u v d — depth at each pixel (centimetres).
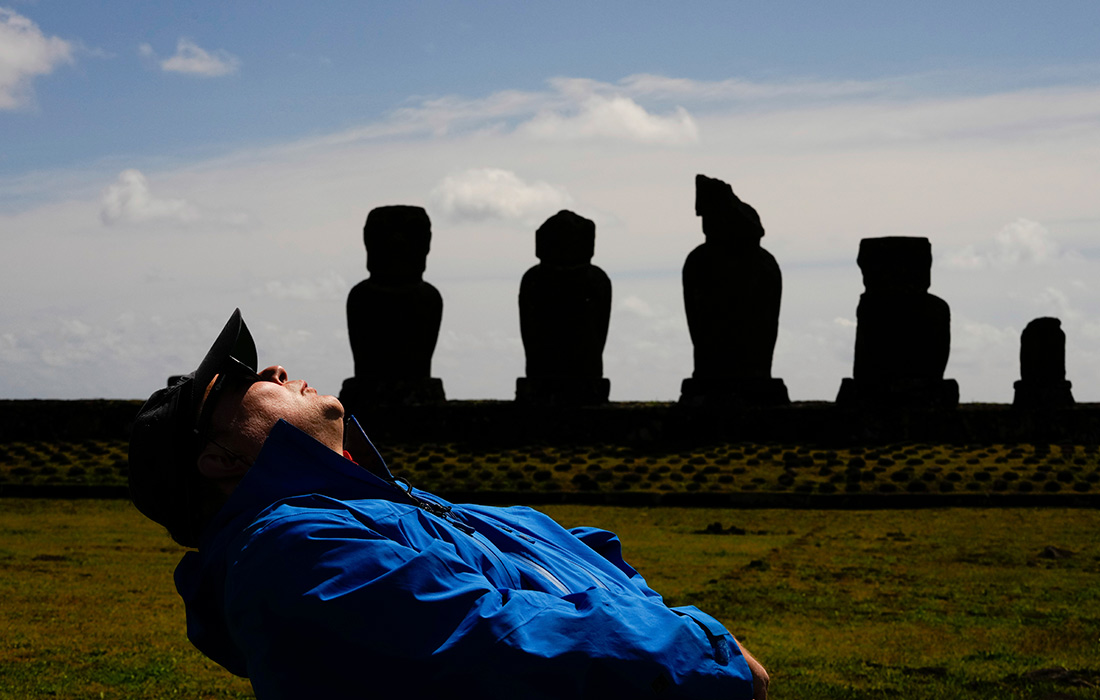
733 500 1641
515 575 141
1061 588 969
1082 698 584
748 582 998
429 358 2356
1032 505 1547
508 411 2109
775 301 2191
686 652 121
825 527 1408
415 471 1888
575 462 1895
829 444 1939
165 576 1027
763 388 2147
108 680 608
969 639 755
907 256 2100
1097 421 1906
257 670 125
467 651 119
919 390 2067
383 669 121
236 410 148
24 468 1898
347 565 123
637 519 1514
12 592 911
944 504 1572
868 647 729
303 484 140
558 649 118
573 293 2227
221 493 149
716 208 2156
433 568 125
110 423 2116
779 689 607
